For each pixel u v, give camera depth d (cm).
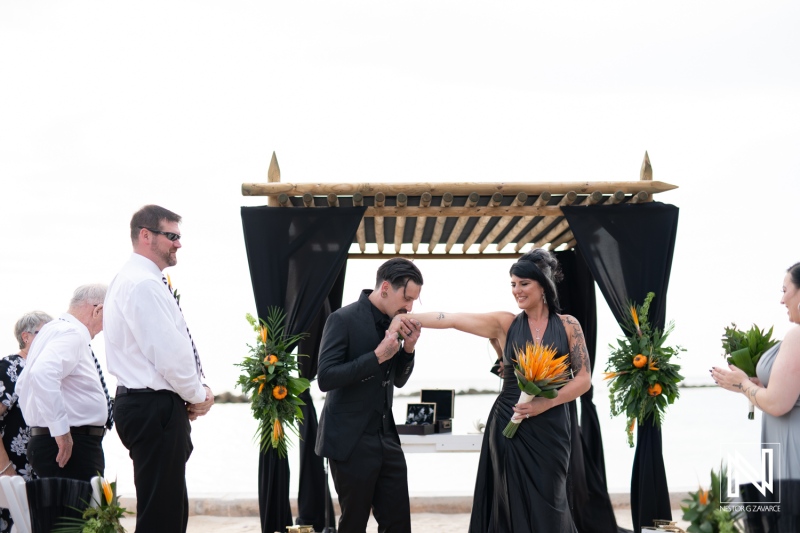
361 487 412
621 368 514
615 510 708
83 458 444
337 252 522
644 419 534
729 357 407
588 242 537
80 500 334
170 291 407
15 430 484
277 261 520
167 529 389
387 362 428
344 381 403
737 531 236
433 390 650
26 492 337
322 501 577
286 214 523
